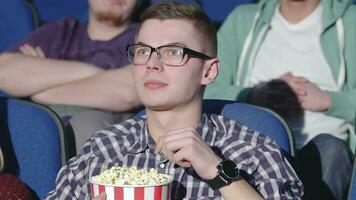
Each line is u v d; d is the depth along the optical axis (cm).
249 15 748
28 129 589
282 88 707
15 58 732
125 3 735
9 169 590
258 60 742
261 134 531
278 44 738
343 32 723
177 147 468
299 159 636
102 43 743
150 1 749
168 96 505
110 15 734
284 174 514
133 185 446
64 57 750
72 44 752
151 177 459
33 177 587
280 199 505
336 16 724
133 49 522
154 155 521
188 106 516
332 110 705
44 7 1020
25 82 717
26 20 927
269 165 515
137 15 752
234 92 716
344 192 629
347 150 639
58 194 532
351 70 722
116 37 743
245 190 484
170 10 511
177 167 514
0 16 928
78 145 639
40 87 714
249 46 742
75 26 757
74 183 532
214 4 970
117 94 699
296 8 732
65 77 714
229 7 966
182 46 504
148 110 519
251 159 516
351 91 711
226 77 745
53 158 586
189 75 507
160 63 504
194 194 510
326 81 725
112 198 449
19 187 551
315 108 705
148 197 448
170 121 516
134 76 513
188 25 508
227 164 479
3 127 593
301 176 632
